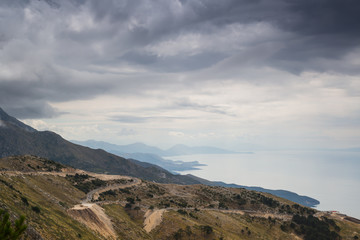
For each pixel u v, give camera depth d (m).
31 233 63.53
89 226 108.62
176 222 162.25
